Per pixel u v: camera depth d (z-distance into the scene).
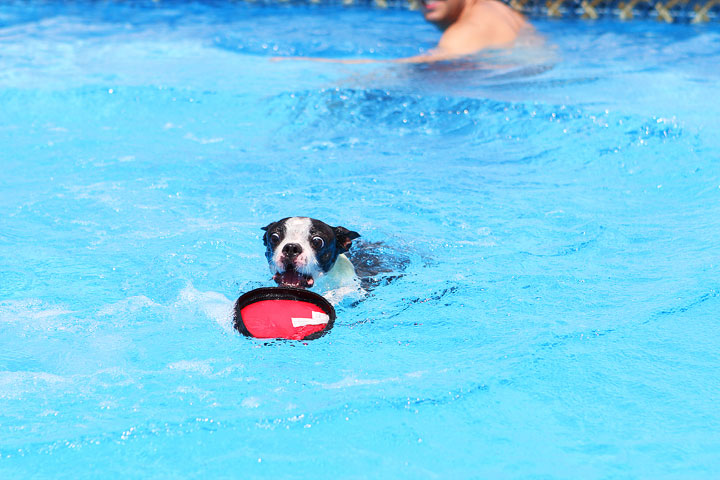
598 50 14.73
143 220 7.38
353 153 9.62
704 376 4.60
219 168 8.99
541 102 10.73
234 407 4.32
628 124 9.80
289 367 4.79
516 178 8.62
